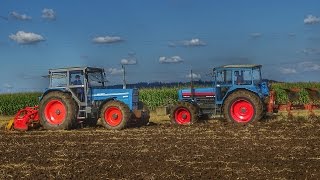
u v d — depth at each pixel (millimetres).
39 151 12539
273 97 18344
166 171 9586
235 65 18328
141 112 17703
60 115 17609
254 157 10820
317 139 13375
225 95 17938
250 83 18125
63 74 17906
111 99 17594
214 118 19234
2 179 9305
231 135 14539
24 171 9984
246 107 17656
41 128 18016
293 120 18062
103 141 14117
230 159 10664
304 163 10055
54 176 9477
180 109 18656
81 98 17891
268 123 17281
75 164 10617
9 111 31219
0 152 12453
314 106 18484
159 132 15836
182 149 12156
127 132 16141
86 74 17734
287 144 12578
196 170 9617
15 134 16547
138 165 10289
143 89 33375
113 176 9305
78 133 16344
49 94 17703
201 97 18922
